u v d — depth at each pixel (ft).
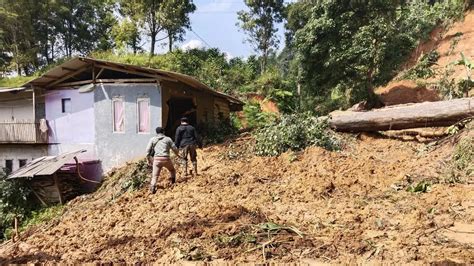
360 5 67.72
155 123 54.34
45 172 45.83
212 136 60.44
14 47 131.75
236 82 117.39
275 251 19.07
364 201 26.43
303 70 74.90
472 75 66.74
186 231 22.88
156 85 54.24
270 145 44.09
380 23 66.39
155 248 21.39
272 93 106.52
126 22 111.86
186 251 20.03
